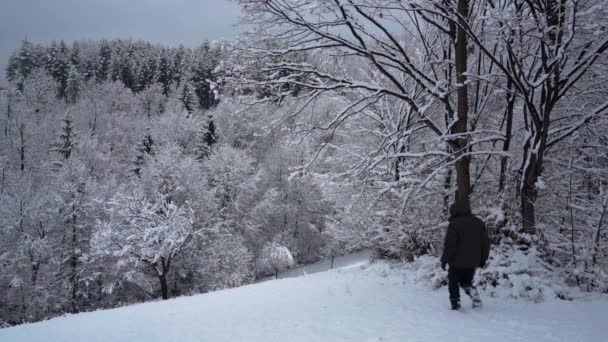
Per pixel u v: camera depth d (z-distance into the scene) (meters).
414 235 11.38
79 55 109.12
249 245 44.38
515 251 7.73
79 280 30.33
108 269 31.86
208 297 9.22
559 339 4.32
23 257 29.70
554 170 11.99
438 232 11.20
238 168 44.38
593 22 7.85
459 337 4.42
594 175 11.32
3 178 42.69
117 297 34.41
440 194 11.74
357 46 8.89
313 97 9.49
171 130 61.94
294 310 6.50
